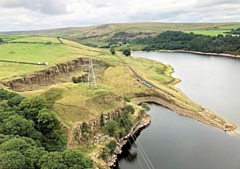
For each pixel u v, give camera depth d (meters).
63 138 78.06
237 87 160.75
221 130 105.31
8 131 60.97
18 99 80.19
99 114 92.62
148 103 139.12
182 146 92.00
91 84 112.75
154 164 81.06
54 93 97.75
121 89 149.75
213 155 85.69
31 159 50.00
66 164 52.38
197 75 194.62
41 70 136.38
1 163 45.91
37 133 66.38
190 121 114.94
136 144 94.12
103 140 87.06
